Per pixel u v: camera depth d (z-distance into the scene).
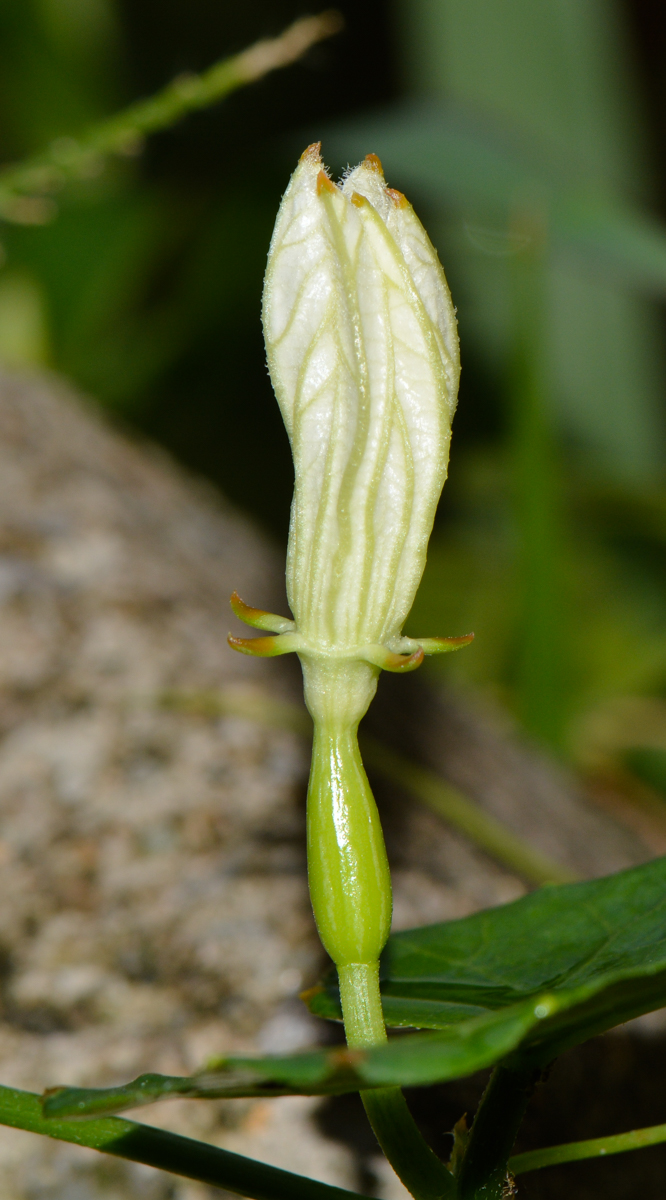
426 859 0.34
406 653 0.21
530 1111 0.27
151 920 0.29
